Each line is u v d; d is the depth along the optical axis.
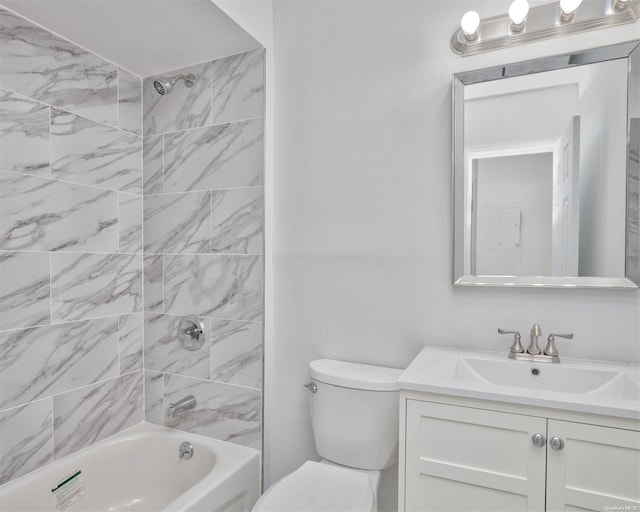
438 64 1.60
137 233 2.06
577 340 1.42
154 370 2.07
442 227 1.59
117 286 1.96
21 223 1.56
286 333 1.87
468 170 1.53
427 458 1.19
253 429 1.83
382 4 1.69
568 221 1.41
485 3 1.53
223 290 1.89
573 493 1.04
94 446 1.81
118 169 1.96
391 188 1.67
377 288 1.70
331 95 1.78
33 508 1.54
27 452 1.58
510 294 1.50
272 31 1.88
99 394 1.87
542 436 1.06
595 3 1.36
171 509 1.35
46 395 1.65
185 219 1.98
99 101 1.86
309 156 1.82
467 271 1.54
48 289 1.65
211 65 1.92
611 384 1.26
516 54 1.49
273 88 1.88
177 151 2.00
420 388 1.18
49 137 1.65
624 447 0.99
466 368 1.43
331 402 1.55
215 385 1.91
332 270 1.78
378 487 1.50
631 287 1.33
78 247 1.77
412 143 1.64
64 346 1.72
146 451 1.93
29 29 1.58
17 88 1.54
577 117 1.39
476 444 1.14
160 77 1.98
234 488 1.62
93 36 1.71
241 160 1.85
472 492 1.14
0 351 1.49
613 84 1.35
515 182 1.47
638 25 1.34
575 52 1.38
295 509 1.28
